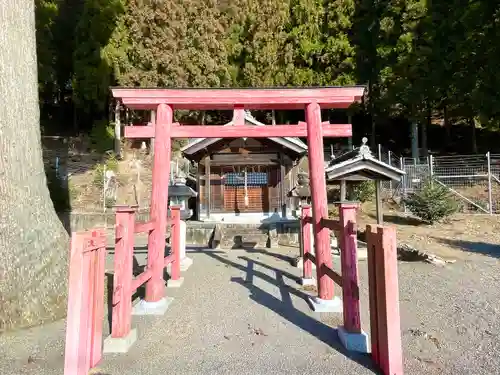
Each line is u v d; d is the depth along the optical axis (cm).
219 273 661
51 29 2172
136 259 812
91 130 2142
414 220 1255
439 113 2509
